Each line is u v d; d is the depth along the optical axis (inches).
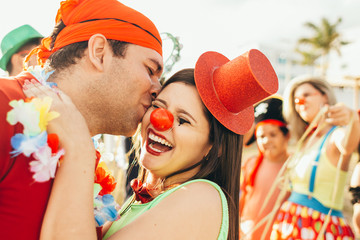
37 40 103.0
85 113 49.4
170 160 52.8
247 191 129.8
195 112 52.4
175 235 42.6
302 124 119.7
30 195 37.8
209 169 53.2
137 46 51.7
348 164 99.3
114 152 88.6
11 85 40.9
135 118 53.8
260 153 129.2
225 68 53.0
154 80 56.2
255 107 127.3
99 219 47.5
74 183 39.0
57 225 37.5
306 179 101.5
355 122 91.3
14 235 37.4
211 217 45.0
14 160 37.3
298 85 117.6
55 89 45.1
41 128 37.9
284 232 101.9
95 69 48.9
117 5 51.8
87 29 49.2
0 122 36.8
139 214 51.0
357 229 91.1
